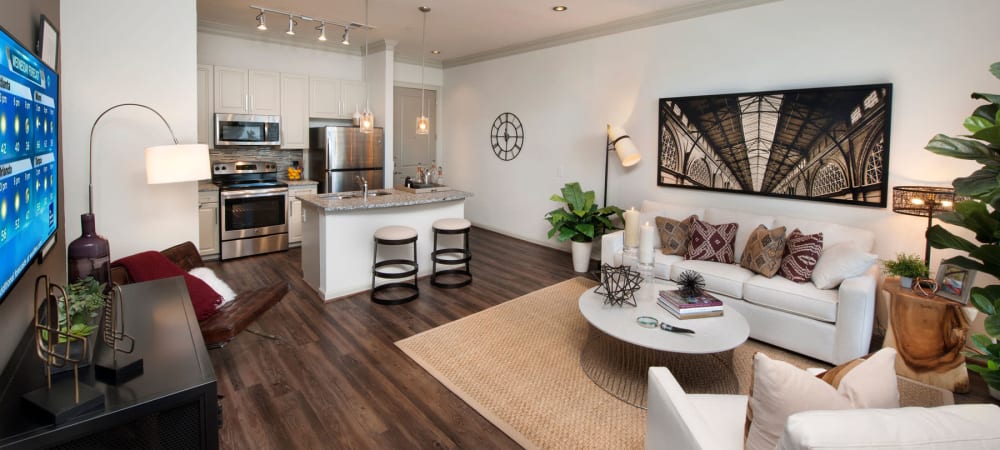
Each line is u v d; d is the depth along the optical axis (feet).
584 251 16.01
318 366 9.33
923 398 8.54
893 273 9.62
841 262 10.00
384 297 13.39
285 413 7.72
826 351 9.68
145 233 10.70
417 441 7.13
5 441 3.46
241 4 14.60
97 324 5.24
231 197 16.57
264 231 17.54
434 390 8.55
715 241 12.50
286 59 19.52
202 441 4.46
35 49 6.52
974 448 2.96
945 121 10.23
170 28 10.53
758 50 12.92
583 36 17.35
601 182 17.43
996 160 5.37
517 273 16.03
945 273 8.98
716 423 5.25
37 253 5.71
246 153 19.02
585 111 17.70
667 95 15.10
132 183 10.41
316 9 14.97
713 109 13.80
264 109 18.29
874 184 11.15
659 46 15.16
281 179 19.90
